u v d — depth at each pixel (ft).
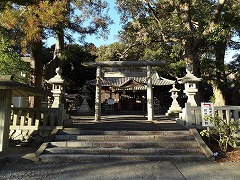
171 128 23.50
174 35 36.04
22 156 17.40
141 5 40.70
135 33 42.68
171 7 41.68
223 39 39.50
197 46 37.19
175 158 17.34
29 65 40.37
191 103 25.50
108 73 36.27
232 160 17.12
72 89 86.89
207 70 44.78
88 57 83.92
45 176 13.41
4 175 13.61
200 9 42.75
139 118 40.52
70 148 18.69
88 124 26.55
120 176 13.29
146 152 18.43
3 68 31.40
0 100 18.47
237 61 44.27
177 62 47.80
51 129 22.79
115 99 79.00
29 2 17.46
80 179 12.75
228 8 42.01
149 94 35.22
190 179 12.77
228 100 44.75
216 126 20.07
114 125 25.54
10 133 23.03
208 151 18.01
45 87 44.57
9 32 31.01
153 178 12.93
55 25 30.63
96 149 18.52
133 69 46.14
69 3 32.09
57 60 40.01
